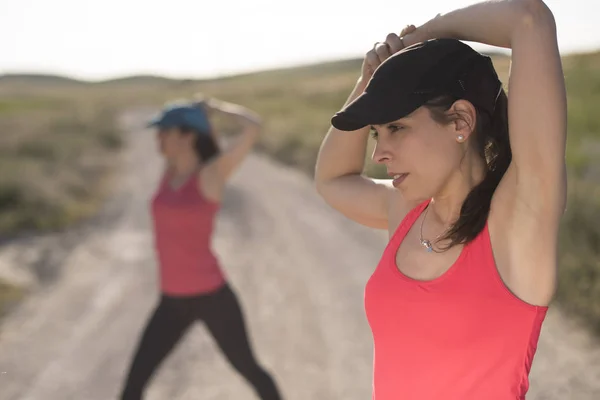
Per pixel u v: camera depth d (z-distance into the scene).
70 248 9.84
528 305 1.49
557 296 6.33
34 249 9.70
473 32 1.58
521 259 1.48
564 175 1.46
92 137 29.08
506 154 1.56
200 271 3.72
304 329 6.39
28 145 21.86
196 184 3.77
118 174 19.02
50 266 8.84
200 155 3.87
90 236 10.67
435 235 1.60
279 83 113.00
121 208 13.37
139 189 16.12
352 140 2.07
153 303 7.29
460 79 1.51
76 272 8.55
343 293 7.45
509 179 1.50
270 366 5.58
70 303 7.29
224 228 11.13
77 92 142.12
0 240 10.28
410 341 1.59
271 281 8.04
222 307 3.78
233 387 5.17
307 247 9.68
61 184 14.39
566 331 5.74
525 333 1.50
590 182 9.95
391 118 1.50
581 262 6.54
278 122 31.20
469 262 1.52
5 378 5.41
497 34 1.52
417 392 1.60
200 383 5.25
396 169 1.57
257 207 13.02
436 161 1.53
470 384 1.54
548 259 1.47
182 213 3.67
